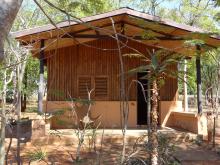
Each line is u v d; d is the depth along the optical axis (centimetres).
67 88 1369
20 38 985
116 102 1370
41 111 1121
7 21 199
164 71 712
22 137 1059
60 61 1370
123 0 2177
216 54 2047
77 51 1387
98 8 1441
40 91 1133
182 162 846
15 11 203
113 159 819
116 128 1301
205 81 2545
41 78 1138
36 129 1083
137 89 1362
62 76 1369
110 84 1382
